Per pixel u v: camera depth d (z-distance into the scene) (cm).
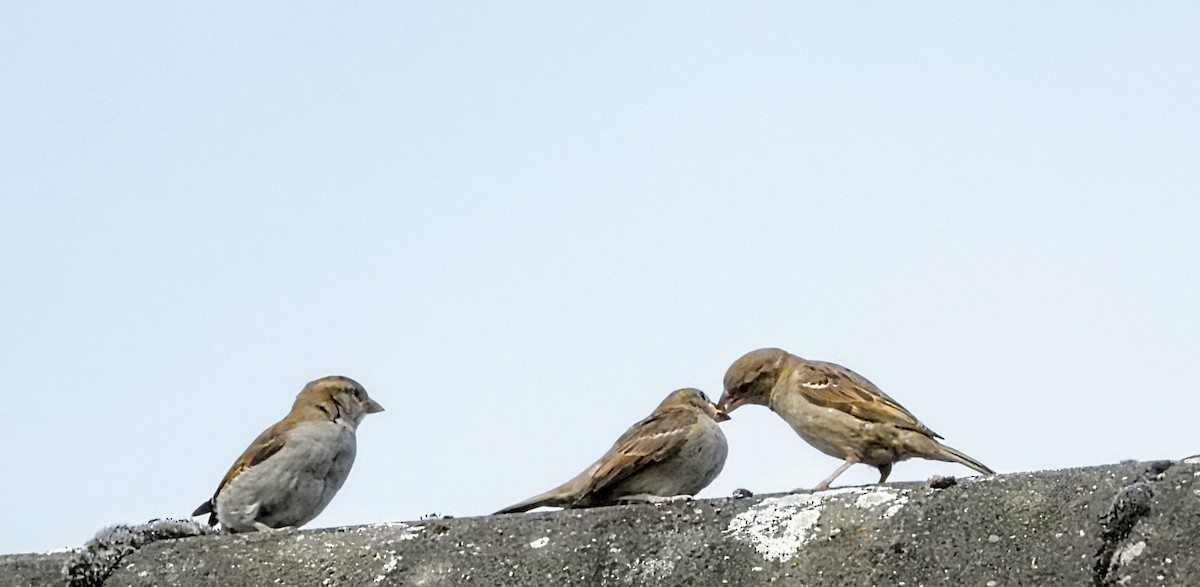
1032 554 695
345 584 788
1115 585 670
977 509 723
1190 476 697
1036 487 725
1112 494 704
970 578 695
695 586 737
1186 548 668
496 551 782
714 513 773
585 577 758
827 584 717
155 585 809
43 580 823
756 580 731
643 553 762
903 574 708
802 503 762
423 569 784
